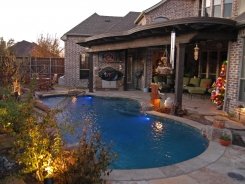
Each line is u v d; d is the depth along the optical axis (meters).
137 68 19.28
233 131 7.91
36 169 3.90
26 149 3.97
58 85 21.55
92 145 4.44
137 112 11.96
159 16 16.44
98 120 11.22
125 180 4.68
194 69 16.70
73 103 15.04
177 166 5.36
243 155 6.01
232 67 10.27
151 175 4.91
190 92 14.22
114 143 8.22
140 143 8.20
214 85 12.69
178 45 10.23
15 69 10.85
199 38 9.66
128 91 18.00
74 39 21.33
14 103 5.53
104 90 18.77
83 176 3.85
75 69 21.61
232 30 9.87
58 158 3.99
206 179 4.78
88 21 22.83
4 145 4.73
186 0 15.61
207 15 13.52
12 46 11.66
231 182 4.67
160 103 11.91
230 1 12.10
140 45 12.73
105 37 13.62
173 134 9.15
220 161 5.64
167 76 16.89
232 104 10.22
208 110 10.95
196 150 7.54
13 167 4.27
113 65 20.59
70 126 4.70
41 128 4.18
